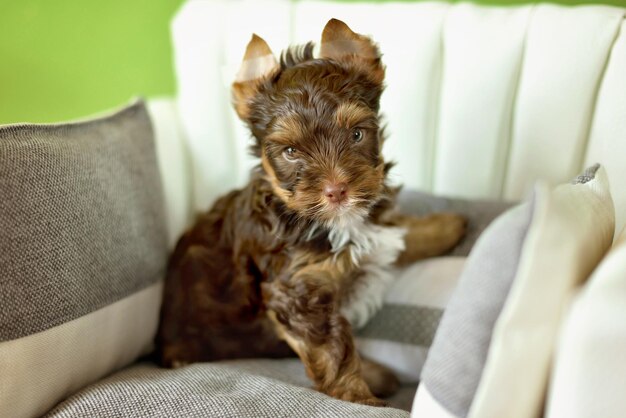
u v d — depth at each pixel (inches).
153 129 21.2
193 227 20.2
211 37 22.4
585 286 9.8
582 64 17.7
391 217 18.0
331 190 14.6
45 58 24.6
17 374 13.6
